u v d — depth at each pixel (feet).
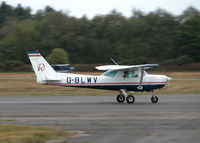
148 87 207.21
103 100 219.61
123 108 175.42
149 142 103.60
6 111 164.45
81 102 206.59
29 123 132.26
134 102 206.59
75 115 151.53
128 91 209.26
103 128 122.52
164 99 223.71
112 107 180.14
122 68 199.82
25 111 164.45
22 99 225.15
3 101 211.61
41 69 203.92
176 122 133.80
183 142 103.71
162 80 208.13
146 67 204.33
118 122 133.90
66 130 119.14
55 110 167.94
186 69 595.47
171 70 590.55
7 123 132.26
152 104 194.70
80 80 204.54
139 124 129.70
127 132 116.37
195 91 288.10
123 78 206.08
